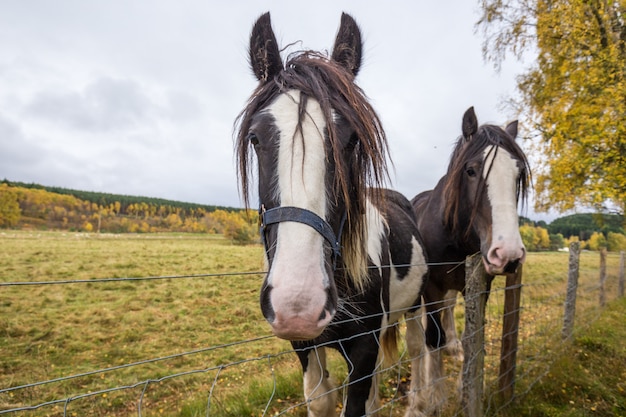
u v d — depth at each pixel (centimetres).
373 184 164
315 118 136
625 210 560
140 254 2017
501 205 254
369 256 192
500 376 291
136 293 1058
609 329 480
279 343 655
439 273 326
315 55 173
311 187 124
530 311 636
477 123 294
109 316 830
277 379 369
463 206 293
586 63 595
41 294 1012
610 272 1085
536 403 286
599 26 613
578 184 543
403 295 255
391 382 357
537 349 402
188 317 835
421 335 302
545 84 733
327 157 131
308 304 109
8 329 705
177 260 1845
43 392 466
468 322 238
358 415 184
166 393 454
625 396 305
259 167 142
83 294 1033
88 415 403
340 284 167
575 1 614
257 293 1084
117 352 628
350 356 186
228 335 724
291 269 113
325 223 125
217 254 2153
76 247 2214
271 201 130
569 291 433
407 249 259
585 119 518
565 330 434
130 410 413
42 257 1716
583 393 306
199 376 498
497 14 866
